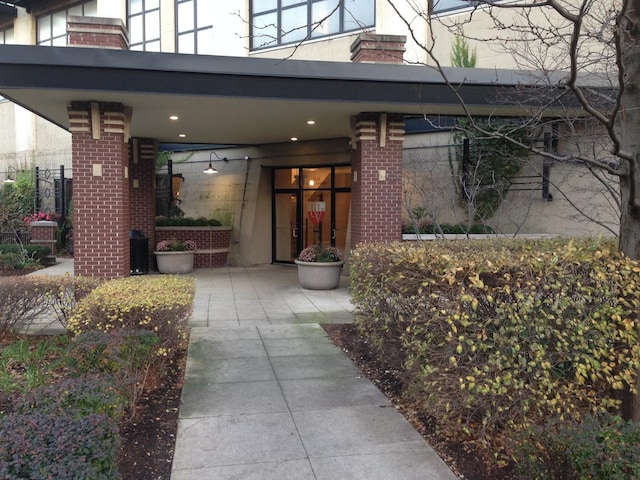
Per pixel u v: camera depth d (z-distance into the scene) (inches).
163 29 628.1
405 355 186.1
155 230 537.3
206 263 562.3
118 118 348.5
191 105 357.1
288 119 413.7
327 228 551.2
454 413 146.5
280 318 307.0
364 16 503.8
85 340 157.5
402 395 177.3
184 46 622.2
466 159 457.1
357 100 331.3
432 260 153.2
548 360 140.7
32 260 546.9
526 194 450.9
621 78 117.8
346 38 507.5
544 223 441.4
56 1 775.7
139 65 302.2
